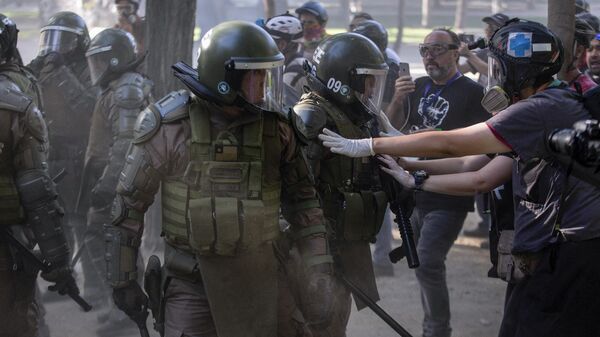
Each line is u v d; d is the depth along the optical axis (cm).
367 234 390
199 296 329
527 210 331
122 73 524
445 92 552
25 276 383
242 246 318
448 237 512
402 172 391
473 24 3102
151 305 339
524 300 331
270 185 329
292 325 345
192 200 316
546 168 320
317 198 350
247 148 321
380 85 392
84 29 584
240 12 2794
